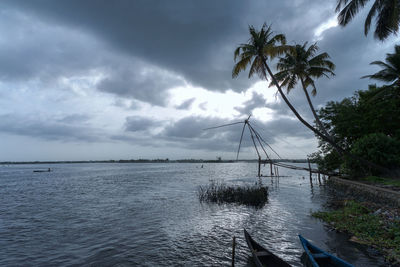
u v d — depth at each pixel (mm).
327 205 18609
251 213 16641
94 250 10273
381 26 18047
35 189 36531
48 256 9734
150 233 12547
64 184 44250
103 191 32062
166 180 49375
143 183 43125
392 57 26250
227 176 58844
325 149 32281
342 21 18969
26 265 8914
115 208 19672
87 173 88000
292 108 21781
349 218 12914
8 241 11711
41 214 18141
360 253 8703
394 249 8500
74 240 11695
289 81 30172
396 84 26859
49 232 13180
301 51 27156
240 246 10422
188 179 51031
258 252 8555
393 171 21094
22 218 16906
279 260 7840
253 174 67062
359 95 31500
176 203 21297
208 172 84188
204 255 9461
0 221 16016
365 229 10789
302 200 21844
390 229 9891
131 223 14703
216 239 11414
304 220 14203
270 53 20703
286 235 11539
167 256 9430
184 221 14875
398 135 24734
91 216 16969
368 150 22688
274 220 14531
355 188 20141
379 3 17203
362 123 26750
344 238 10391
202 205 20000
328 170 33500
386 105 26531
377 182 19812
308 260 8039
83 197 26766
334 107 30438
